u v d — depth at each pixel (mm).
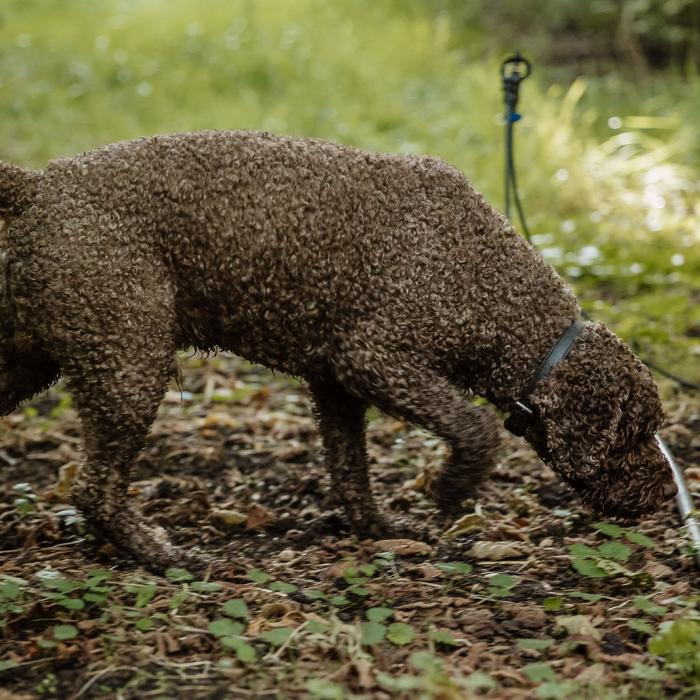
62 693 5844
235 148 7199
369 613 6332
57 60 26078
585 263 15070
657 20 25266
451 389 7359
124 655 6121
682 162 19500
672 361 12148
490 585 7109
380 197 7246
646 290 14680
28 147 20750
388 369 7230
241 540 8328
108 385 7059
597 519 8375
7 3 30969
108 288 6934
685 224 16750
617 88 23078
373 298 7203
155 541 7484
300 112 22406
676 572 7414
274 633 6133
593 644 6188
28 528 8297
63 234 6910
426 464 9820
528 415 7562
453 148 20188
